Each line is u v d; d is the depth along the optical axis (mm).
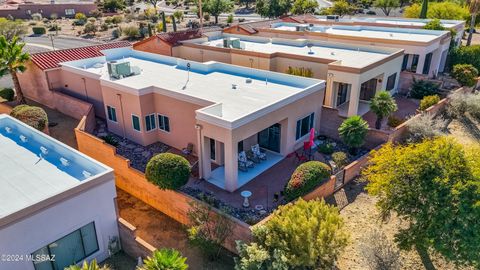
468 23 60219
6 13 91188
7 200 14727
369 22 49375
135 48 40406
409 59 38062
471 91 36906
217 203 18797
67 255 15250
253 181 21562
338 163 22156
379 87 32250
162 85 26078
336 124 26875
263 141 25188
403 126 26172
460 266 15289
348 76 28062
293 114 23531
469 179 13672
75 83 31562
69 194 14516
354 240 17000
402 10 86250
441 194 13742
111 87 26641
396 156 15680
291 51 35156
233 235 16672
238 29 44500
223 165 23141
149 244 17094
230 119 20078
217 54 35219
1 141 19797
